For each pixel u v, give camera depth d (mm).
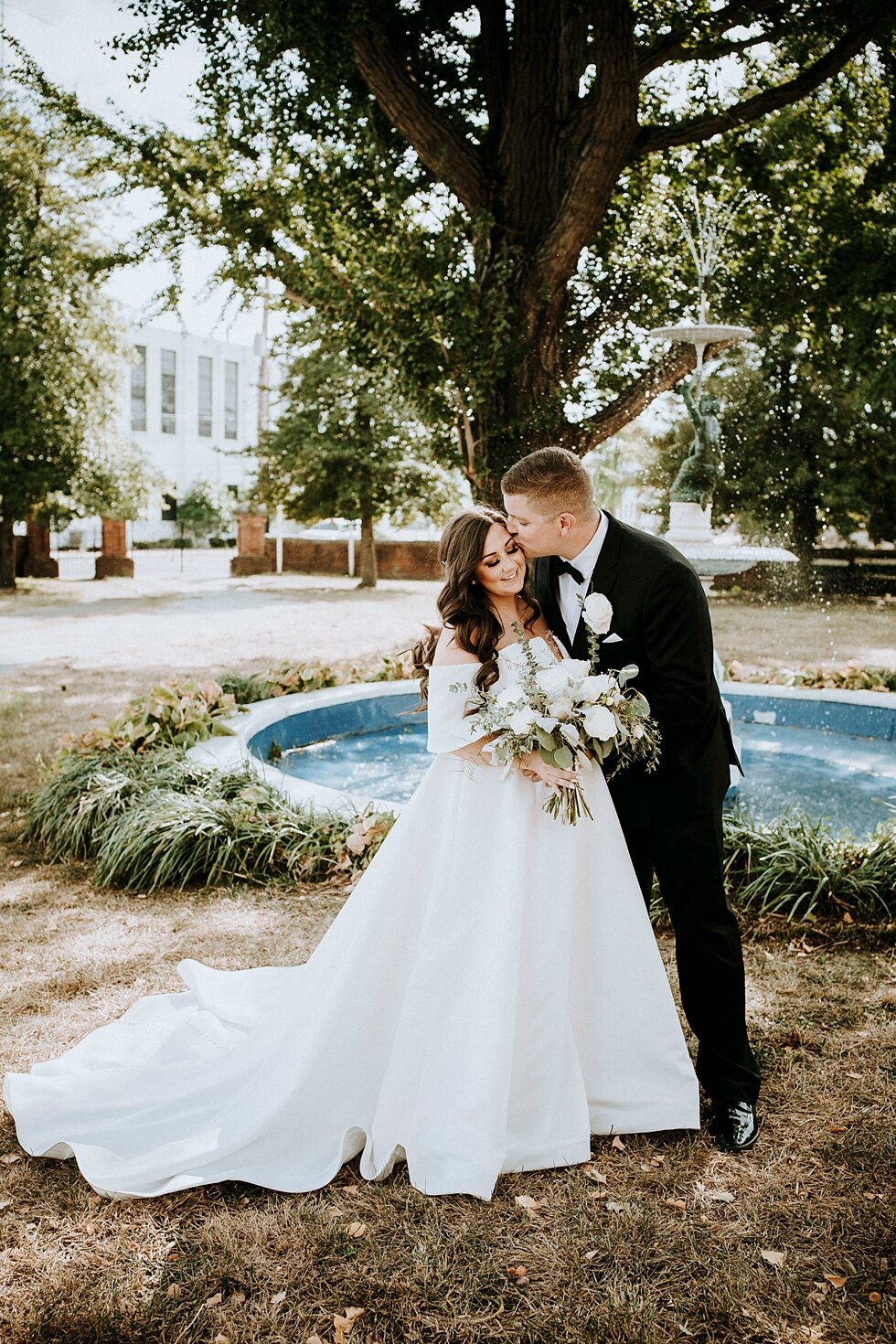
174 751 5605
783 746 7113
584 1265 2154
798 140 10133
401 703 8016
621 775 2666
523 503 2508
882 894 4008
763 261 10289
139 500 21016
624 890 2584
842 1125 2652
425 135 8109
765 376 19250
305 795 5113
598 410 10102
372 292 8578
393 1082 2482
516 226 8367
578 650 2701
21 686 9477
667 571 2557
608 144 7547
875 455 19688
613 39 7207
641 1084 2629
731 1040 2705
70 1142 2557
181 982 3543
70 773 5398
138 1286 2111
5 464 18484
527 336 8383
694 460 6586
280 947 3814
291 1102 2496
